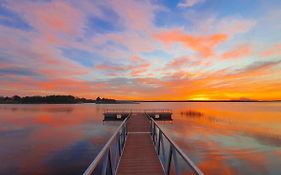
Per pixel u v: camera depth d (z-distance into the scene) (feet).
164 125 87.71
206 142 54.34
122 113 98.63
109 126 84.33
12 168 33.42
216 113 178.29
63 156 40.32
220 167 34.99
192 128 79.56
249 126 86.28
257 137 61.98
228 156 41.27
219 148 47.75
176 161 12.65
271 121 106.63
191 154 42.78
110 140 13.97
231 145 50.62
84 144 51.16
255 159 39.70
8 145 50.31
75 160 37.68
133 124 49.03
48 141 55.16
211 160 38.83
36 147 47.98
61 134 66.33
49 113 173.27
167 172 15.29
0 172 31.65
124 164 18.90
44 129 78.02
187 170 31.81
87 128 79.46
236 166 35.53
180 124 91.15
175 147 11.58
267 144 52.16
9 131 73.72
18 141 55.06
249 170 33.91
